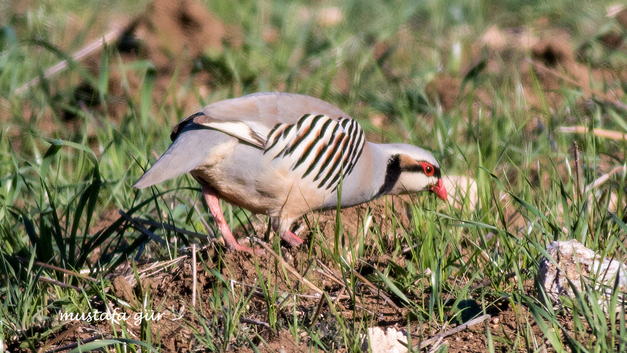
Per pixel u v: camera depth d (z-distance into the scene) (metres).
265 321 7.77
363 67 17.58
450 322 7.72
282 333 7.46
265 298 7.73
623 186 10.21
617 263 7.80
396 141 14.12
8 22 19.94
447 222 9.59
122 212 9.23
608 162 12.54
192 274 8.60
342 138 9.48
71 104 15.58
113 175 12.52
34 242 8.84
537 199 10.89
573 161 12.41
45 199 11.42
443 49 19.67
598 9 21.33
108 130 13.99
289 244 9.70
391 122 15.66
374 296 8.40
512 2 23.19
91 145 14.68
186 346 7.47
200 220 11.11
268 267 8.59
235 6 22.12
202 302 8.30
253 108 8.79
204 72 17.44
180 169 8.48
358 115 15.55
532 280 8.35
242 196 9.31
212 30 18.14
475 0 23.27
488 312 7.91
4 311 7.93
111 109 15.66
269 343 7.31
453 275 8.72
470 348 7.16
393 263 8.45
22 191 12.29
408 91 16.09
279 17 21.98
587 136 12.08
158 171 8.38
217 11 21.45
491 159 12.23
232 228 10.91
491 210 10.09
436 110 15.04
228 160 8.87
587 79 17.25
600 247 8.80
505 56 18.61
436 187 11.11
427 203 11.03
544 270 7.80
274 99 9.05
